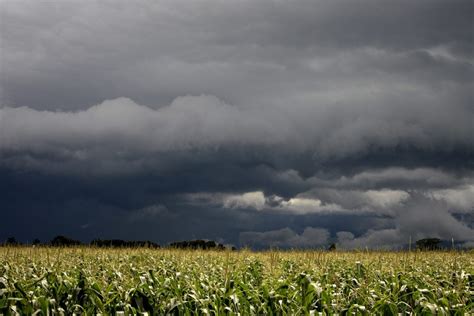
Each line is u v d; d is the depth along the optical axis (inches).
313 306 411.8
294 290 442.3
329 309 400.2
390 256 763.4
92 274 590.6
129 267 695.7
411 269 637.3
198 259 883.4
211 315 405.4
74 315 400.2
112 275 603.2
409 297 436.8
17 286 398.3
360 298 430.6
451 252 833.5
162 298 436.1
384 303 384.8
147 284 441.7
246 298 428.5
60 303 419.8
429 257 791.7
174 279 484.7
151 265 799.1
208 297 420.5
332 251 822.5
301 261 727.1
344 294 467.8
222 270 613.3
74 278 517.0
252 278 655.1
